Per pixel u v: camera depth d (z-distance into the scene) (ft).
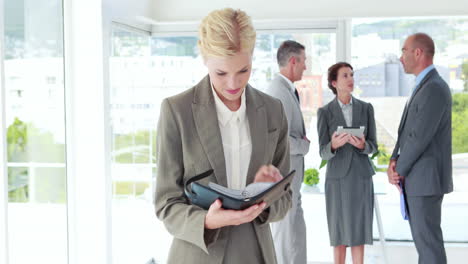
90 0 10.73
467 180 14.88
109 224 11.20
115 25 12.43
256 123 5.06
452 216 14.98
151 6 14.56
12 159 8.68
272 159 5.24
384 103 14.97
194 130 4.92
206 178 4.91
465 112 14.75
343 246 12.75
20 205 8.99
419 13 13.98
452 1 13.83
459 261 13.55
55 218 10.35
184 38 15.23
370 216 12.48
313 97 14.89
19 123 8.93
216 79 4.63
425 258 11.95
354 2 14.14
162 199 4.94
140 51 14.39
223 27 4.39
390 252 14.35
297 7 14.33
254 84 14.99
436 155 11.85
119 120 12.71
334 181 12.50
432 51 11.94
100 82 10.79
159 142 4.99
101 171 10.90
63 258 10.70
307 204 15.47
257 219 4.96
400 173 11.99
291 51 12.01
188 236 4.63
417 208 11.91
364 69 14.94
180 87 15.35
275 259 5.23
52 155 10.16
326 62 14.80
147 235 14.48
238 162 5.06
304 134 12.16
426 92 11.65
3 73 8.05
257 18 14.49
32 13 9.33
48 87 9.99
